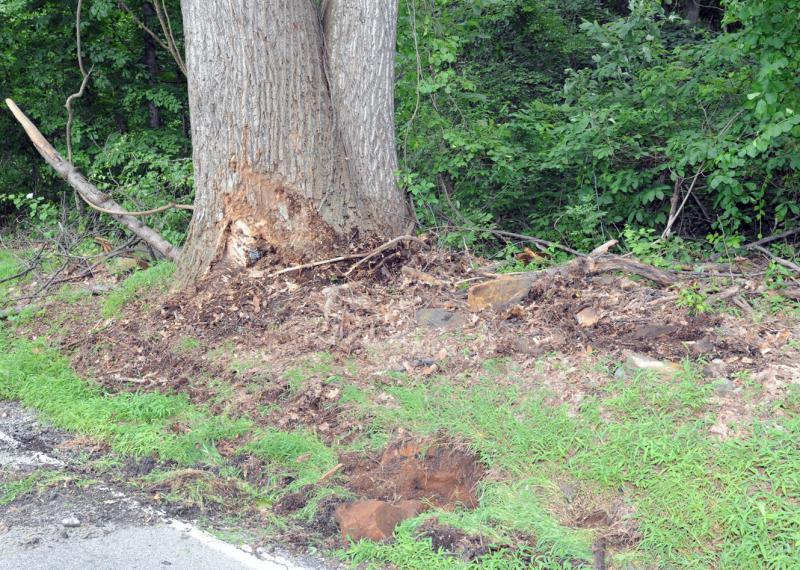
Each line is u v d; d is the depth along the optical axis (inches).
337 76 309.0
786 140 313.3
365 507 167.2
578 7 594.9
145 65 621.6
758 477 163.5
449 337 240.2
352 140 311.1
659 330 225.5
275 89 289.0
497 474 180.2
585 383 205.5
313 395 217.0
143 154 472.4
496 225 396.8
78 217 437.7
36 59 617.3
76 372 265.0
